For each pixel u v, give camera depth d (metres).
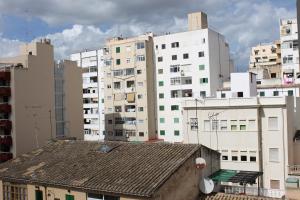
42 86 59.25
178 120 79.25
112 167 32.44
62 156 37.09
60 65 63.31
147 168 30.73
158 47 82.25
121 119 84.06
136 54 82.06
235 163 49.75
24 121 56.47
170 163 30.58
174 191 29.14
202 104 52.09
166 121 81.00
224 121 50.69
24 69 56.97
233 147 49.97
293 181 30.33
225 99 50.72
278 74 87.62
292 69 76.25
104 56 87.00
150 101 81.75
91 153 36.25
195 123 52.62
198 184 32.22
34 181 33.00
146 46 81.56
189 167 31.08
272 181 48.00
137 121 82.06
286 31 77.19
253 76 59.69
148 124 80.94
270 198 30.22
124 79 83.62
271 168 48.09
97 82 97.00
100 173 31.70
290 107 49.66
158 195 27.48
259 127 48.72
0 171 36.47
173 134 79.88
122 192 28.02
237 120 49.81
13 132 55.44
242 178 34.38
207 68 77.00
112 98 85.31
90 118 97.69
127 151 35.00
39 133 58.28
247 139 49.09
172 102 80.12
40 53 59.47
